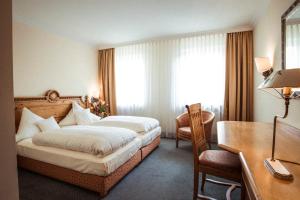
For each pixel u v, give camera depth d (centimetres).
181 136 362
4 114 53
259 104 321
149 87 460
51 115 371
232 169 166
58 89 398
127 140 256
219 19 329
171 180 241
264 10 280
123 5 273
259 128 204
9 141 54
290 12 181
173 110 440
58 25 348
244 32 370
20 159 261
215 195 208
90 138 223
